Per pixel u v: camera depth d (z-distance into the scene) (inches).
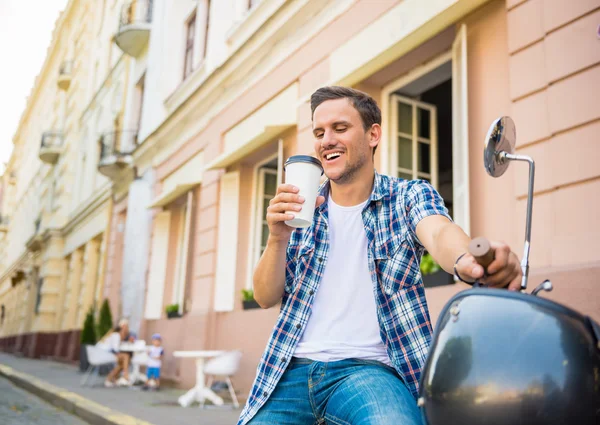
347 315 68.1
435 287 180.9
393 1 212.4
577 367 40.2
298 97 275.9
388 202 69.8
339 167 69.1
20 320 1139.9
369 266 67.7
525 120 156.5
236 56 335.0
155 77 505.4
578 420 39.5
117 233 582.9
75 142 904.3
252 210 332.2
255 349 285.0
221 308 322.0
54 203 946.7
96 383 404.2
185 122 415.2
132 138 568.7
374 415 56.6
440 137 353.1
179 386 360.2
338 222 71.7
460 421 42.5
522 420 40.1
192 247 376.8
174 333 385.4
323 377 66.2
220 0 389.1
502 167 58.8
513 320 42.5
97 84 801.6
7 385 458.6
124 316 465.1
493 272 45.2
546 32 153.3
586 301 130.0
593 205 134.6
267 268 67.6
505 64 173.2
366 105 70.6
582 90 141.4
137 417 230.8
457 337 44.3
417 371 63.1
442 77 218.4
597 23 140.3
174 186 407.5
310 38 269.9
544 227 146.4
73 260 799.7
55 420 262.8
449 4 184.4
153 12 534.9
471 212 179.3
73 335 703.1
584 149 138.7
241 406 270.2
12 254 1476.4
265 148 312.0
